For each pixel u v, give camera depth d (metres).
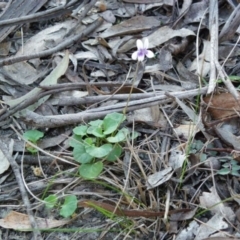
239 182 0.33
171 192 0.32
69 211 0.31
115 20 0.43
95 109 0.36
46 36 0.42
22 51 0.41
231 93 0.35
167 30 0.42
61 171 0.34
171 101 0.37
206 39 0.42
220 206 0.31
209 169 0.33
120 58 0.40
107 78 0.39
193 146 0.34
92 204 0.31
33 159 0.34
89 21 0.43
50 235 0.31
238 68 0.40
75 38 0.41
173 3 0.43
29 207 0.31
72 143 0.34
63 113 0.37
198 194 0.32
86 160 0.33
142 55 0.33
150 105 0.36
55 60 0.40
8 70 0.39
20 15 0.42
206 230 0.31
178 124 0.36
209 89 0.36
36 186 0.33
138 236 0.31
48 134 0.36
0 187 0.33
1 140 0.35
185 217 0.31
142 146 0.35
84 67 0.40
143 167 0.34
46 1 0.43
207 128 0.34
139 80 0.39
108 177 0.33
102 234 0.31
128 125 0.36
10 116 0.36
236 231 0.30
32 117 0.35
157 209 0.32
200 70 0.39
